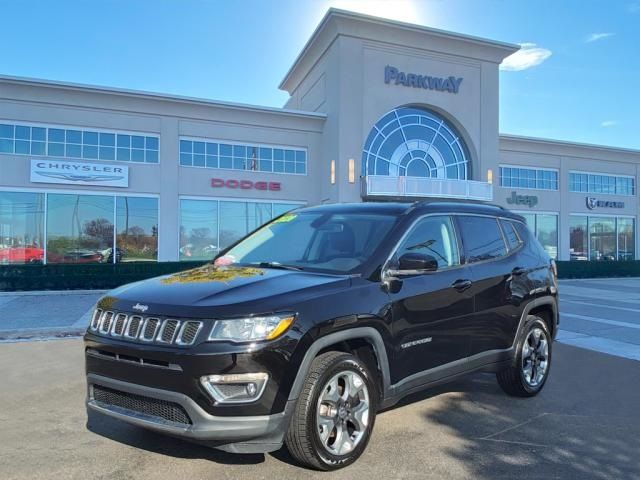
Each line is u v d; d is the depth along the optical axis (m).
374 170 25.88
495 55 28.38
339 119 24.67
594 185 33.03
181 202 22.91
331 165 25.12
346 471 3.69
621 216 33.81
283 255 4.70
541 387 5.73
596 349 8.43
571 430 4.64
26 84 20.27
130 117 21.98
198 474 3.61
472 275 4.88
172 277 4.21
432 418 4.89
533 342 5.68
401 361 4.12
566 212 31.88
